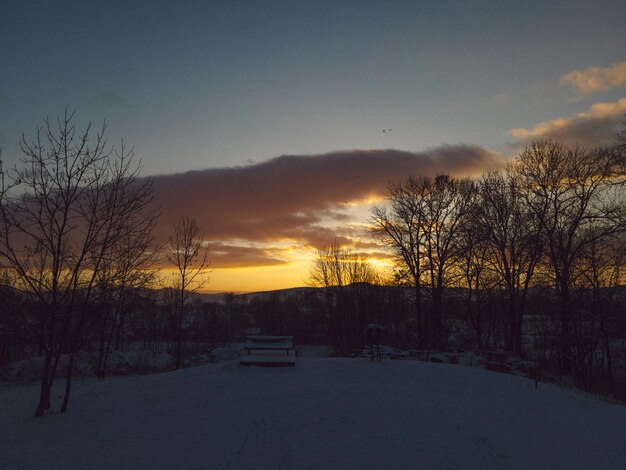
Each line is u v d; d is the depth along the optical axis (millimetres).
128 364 23438
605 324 28750
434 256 37875
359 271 50594
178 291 31688
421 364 18453
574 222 29234
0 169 11203
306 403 11523
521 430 10055
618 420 12133
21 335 17859
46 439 9047
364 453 7910
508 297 35594
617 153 26344
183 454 7848
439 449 8281
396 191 39562
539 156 31438
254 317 72812
